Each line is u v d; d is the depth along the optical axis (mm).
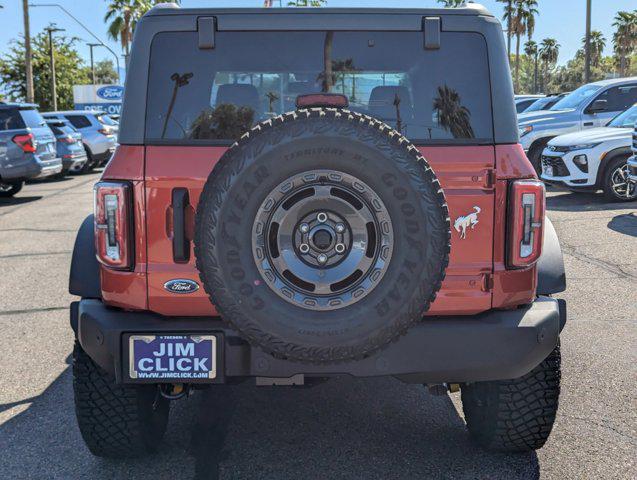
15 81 57375
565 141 13234
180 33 3260
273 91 3316
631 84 15930
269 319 2764
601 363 5121
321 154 2713
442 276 2791
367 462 3678
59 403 4539
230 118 3291
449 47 3283
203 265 2764
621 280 7516
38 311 6707
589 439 3930
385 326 2775
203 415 4316
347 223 2762
